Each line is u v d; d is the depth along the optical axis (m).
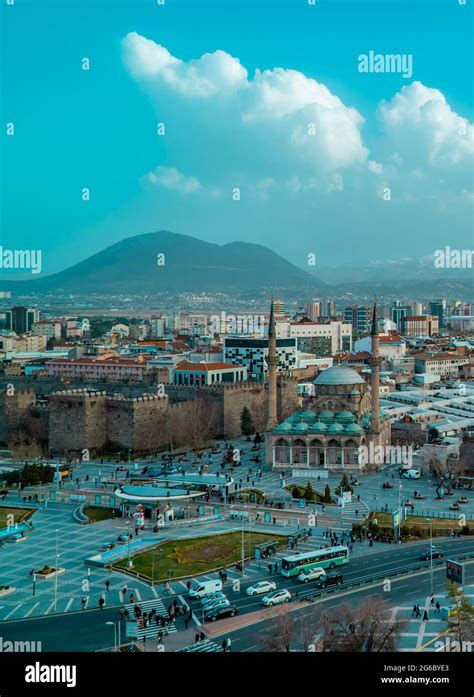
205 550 182.25
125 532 198.12
